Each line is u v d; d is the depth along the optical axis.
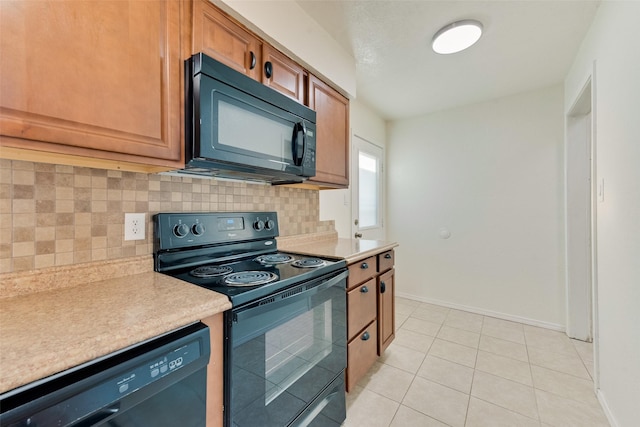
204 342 0.77
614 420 1.41
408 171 3.41
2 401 0.47
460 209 3.08
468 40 1.86
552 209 2.61
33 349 0.55
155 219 1.22
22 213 0.90
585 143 2.40
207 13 1.15
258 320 0.96
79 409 0.54
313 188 2.17
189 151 1.04
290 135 1.43
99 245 1.07
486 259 2.94
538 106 2.66
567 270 2.47
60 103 0.76
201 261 1.35
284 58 1.56
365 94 2.77
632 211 1.22
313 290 1.20
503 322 2.75
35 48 0.72
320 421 1.29
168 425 0.69
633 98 1.21
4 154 0.82
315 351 1.27
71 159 0.90
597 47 1.63
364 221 3.13
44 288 0.93
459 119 3.08
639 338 1.17
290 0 1.54
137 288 0.96
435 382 1.82
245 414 0.92
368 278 1.82
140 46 0.93
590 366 1.98
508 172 2.81
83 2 0.80
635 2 1.19
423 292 3.32
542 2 1.55
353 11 1.64
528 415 1.52
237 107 1.15
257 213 1.68
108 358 0.61
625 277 1.29
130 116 0.90
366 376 1.88
